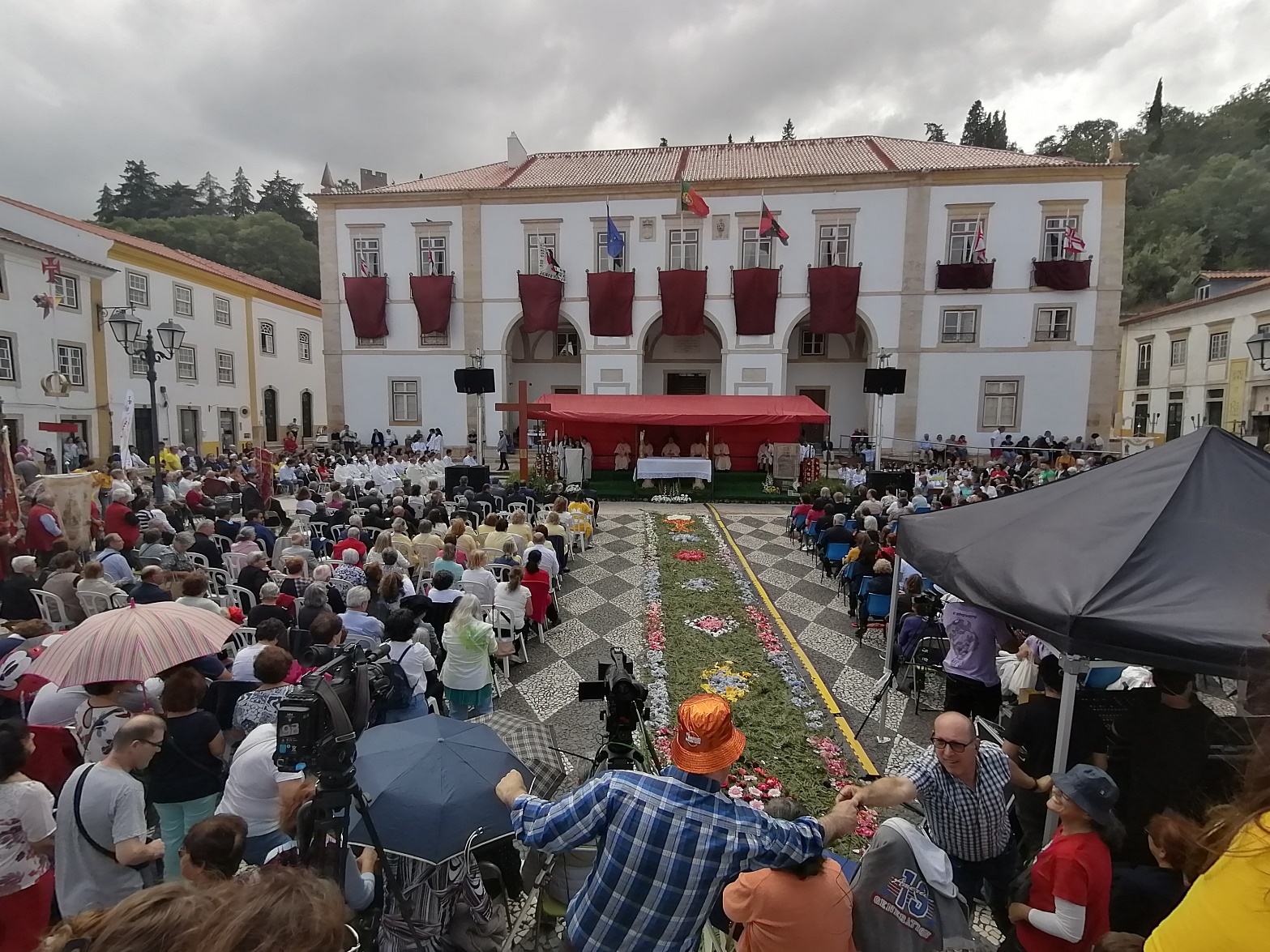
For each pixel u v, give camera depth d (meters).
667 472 20.30
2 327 20.36
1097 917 2.65
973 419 27.02
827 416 20.64
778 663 7.67
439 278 28.25
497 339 28.89
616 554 13.16
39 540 9.44
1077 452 25.03
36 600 7.05
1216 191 45.53
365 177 38.59
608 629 9.01
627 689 2.99
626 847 2.14
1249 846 1.25
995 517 5.02
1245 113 59.56
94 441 23.98
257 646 4.98
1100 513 4.29
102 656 3.75
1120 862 3.62
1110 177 25.27
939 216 26.42
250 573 8.06
